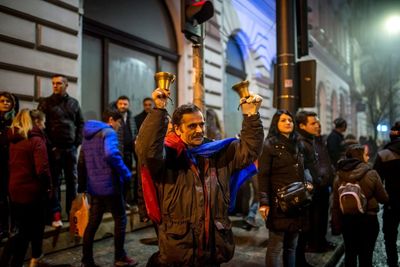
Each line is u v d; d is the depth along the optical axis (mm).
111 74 6848
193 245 2070
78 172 3953
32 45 5141
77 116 4938
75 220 3936
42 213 3547
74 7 5699
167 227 2090
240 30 10312
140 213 2641
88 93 6363
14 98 4117
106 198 3816
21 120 3473
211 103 8867
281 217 3164
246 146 2152
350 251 3715
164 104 1959
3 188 3945
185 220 2074
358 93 28078
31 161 3439
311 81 5020
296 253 3945
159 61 7996
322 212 4715
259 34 11328
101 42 6652
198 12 3654
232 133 10445
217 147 2232
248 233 5430
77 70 5770
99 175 3781
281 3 5027
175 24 8438
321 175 4582
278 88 5062
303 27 5312
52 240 4402
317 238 4711
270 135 3381
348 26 26422
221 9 9289
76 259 4215
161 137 1943
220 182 2221
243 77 11070
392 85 23703
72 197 4840
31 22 5137
